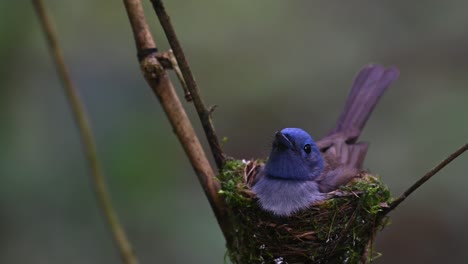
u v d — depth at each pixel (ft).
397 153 49.26
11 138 38.99
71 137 40.29
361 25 55.57
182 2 52.01
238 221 25.77
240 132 55.52
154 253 38.73
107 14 48.39
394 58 54.34
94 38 48.39
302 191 26.78
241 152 55.16
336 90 55.16
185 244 39.34
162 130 42.50
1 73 40.40
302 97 55.26
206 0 52.21
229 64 53.93
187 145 23.40
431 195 48.49
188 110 53.88
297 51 54.90
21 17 40.32
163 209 39.40
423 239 49.75
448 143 48.29
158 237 38.99
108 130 41.91
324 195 26.50
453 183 47.62
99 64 47.67
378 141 50.24
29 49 41.29
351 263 26.22
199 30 52.31
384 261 50.31
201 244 39.50
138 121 42.60
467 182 47.34
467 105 50.08
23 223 37.47
